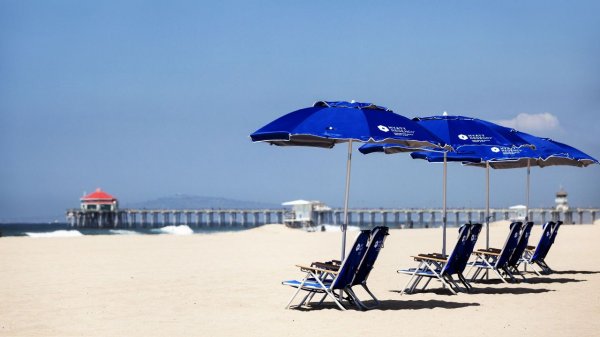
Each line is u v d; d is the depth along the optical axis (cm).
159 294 1119
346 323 839
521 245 1267
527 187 1509
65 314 916
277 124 920
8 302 1027
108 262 1750
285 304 1007
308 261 1792
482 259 1259
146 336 761
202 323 844
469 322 844
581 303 1012
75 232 5881
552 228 1405
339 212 12331
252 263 1725
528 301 1034
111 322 853
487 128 1154
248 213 13425
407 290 1172
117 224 13912
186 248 2373
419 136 933
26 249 2281
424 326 816
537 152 1339
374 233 916
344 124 904
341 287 934
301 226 8912
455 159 1387
